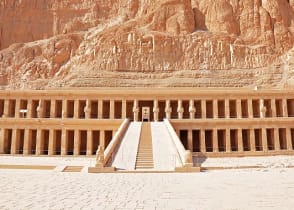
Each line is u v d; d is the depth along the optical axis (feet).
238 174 65.77
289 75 188.14
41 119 140.15
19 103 149.59
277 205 32.50
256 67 197.88
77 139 139.03
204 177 59.36
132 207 31.89
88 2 238.89
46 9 236.43
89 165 92.48
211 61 199.82
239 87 184.44
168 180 54.19
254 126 137.90
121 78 190.29
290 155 125.49
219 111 160.66
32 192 40.75
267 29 210.38
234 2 223.92
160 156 86.63
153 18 217.56
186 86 185.68
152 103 163.12
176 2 219.20
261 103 148.97
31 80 206.90
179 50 203.00
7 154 135.13
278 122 138.51
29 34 231.50
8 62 214.90
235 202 34.04
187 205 32.71
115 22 231.09
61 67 211.61
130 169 77.51
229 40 205.16
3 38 228.22
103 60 200.13
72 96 150.71
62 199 35.99
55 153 141.69
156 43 202.59
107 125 139.03
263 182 49.73
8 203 33.71
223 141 149.28
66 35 221.66
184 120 137.08
